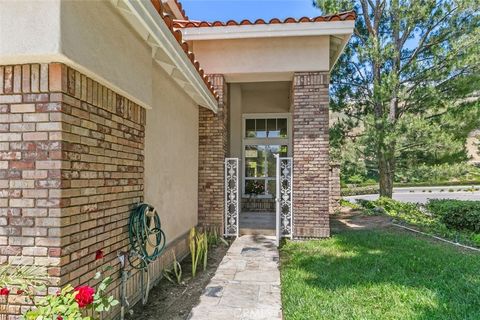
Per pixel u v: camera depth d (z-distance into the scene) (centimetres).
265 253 652
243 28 745
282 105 1194
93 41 290
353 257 586
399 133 1060
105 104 335
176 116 603
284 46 775
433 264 534
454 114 1077
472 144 1798
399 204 1222
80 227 290
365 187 2973
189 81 541
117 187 362
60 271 261
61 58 254
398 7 1132
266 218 1004
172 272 530
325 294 422
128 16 343
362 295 416
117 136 362
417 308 376
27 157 266
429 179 1179
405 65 1182
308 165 766
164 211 538
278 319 363
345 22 717
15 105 267
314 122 765
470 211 909
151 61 433
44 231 263
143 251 402
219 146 798
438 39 1148
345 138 1301
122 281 363
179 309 396
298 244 711
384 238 727
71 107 278
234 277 509
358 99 1301
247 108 1209
